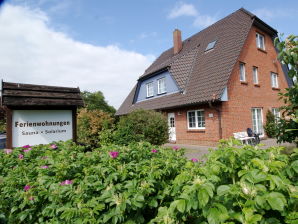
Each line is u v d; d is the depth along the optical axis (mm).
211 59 14266
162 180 2789
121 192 2330
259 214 1356
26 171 3434
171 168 2912
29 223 2627
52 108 6617
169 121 15344
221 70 12516
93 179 2588
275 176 1479
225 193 1458
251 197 1414
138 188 2277
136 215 2246
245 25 13977
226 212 1394
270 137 14219
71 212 1996
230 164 1910
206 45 16328
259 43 15430
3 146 9594
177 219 1748
